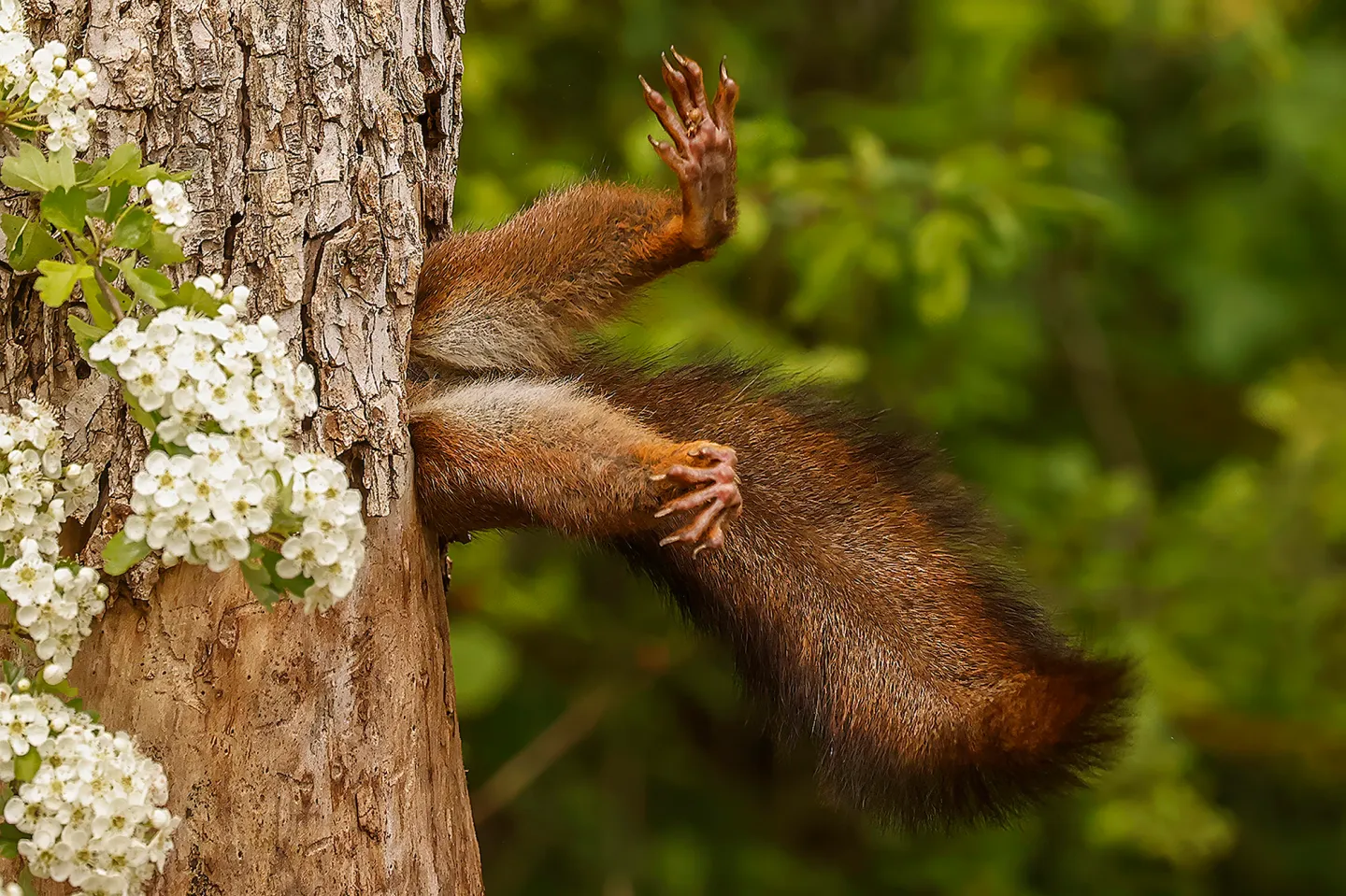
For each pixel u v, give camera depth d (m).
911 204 11.57
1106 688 5.96
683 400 7.20
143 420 4.36
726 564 6.75
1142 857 13.50
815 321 13.02
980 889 12.83
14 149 4.66
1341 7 15.48
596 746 13.38
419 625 5.43
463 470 6.05
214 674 5.08
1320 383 13.71
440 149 5.81
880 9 14.07
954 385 13.28
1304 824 14.48
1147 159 14.88
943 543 6.75
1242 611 13.15
